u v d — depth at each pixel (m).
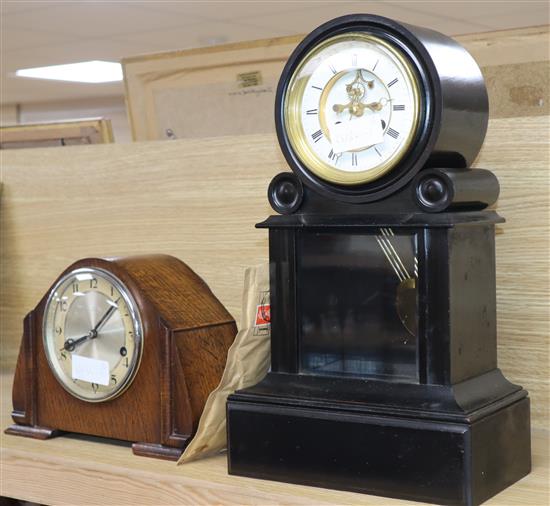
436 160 1.18
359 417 1.18
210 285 1.74
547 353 1.40
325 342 1.26
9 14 5.55
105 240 1.88
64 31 6.15
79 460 1.40
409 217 1.17
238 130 1.90
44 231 1.98
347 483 1.19
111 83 9.23
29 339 1.55
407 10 5.32
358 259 1.23
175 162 1.77
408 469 1.14
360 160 1.20
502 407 1.19
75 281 1.49
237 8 5.41
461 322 1.18
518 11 5.38
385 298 1.21
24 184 2.00
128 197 1.84
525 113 1.57
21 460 1.47
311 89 1.24
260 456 1.26
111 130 2.04
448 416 1.12
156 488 1.32
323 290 1.26
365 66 1.18
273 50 1.81
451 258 1.16
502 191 1.42
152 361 1.41
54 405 1.54
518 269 1.42
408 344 1.20
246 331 1.34
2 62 7.57
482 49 1.59
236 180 1.70
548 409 1.40
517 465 1.22
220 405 1.33
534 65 1.55
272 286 1.29
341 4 5.24
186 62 1.93
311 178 1.25
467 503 1.11
